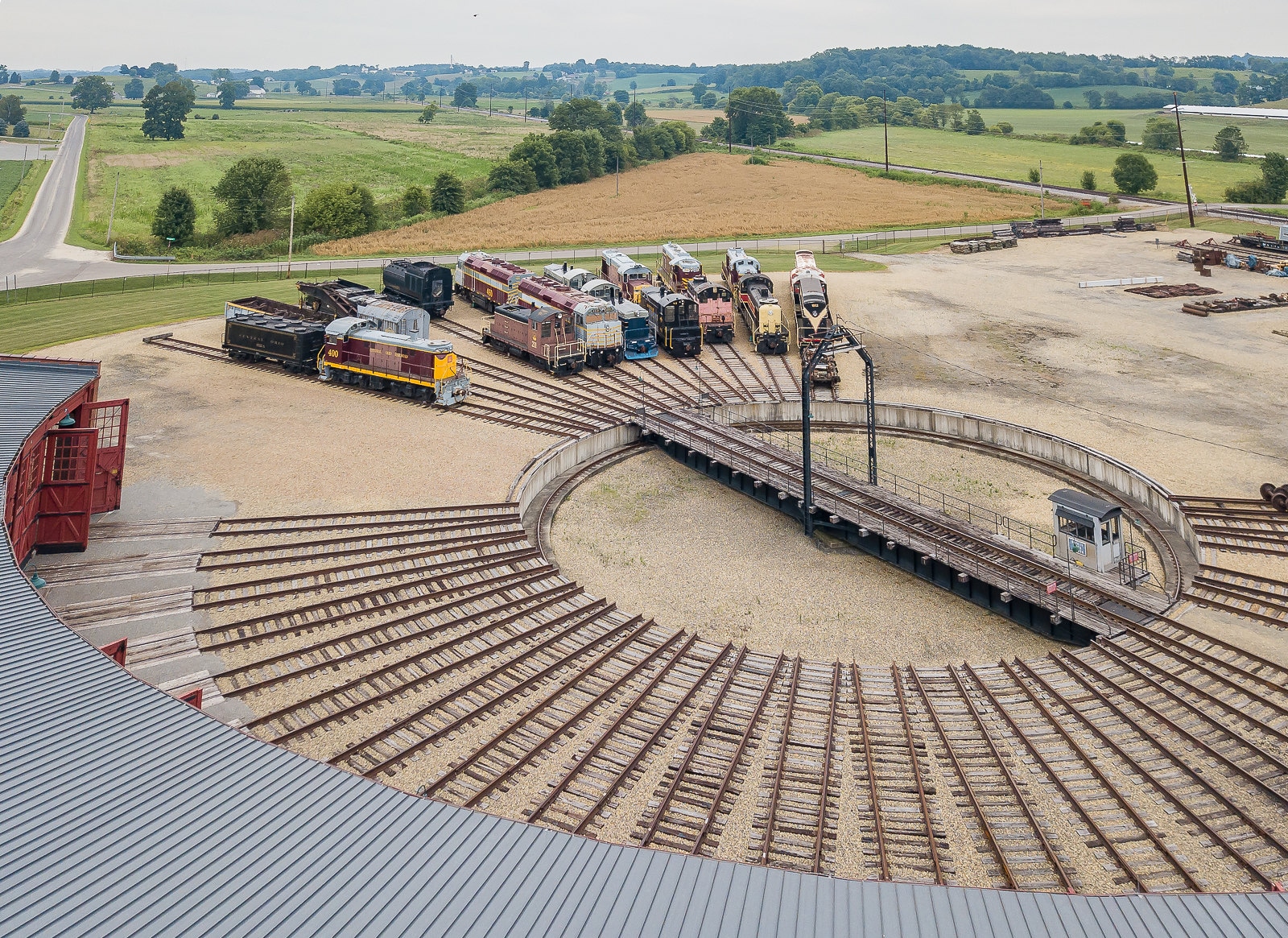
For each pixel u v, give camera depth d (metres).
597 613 35.06
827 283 83.44
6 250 102.12
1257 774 25.95
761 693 30.00
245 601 33.53
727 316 70.38
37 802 15.38
